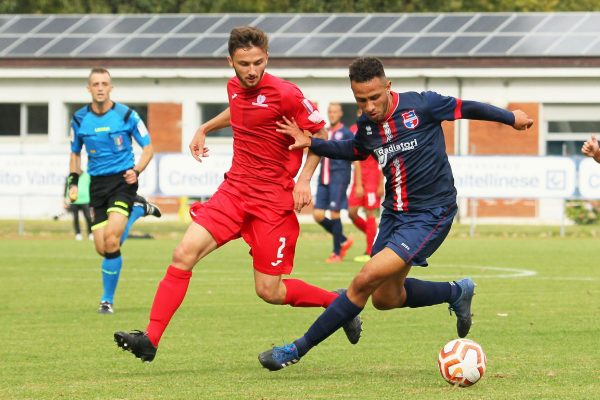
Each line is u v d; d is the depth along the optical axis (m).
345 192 47.50
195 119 93.38
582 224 80.56
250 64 19.25
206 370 20.02
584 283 37.44
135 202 29.94
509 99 90.31
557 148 90.38
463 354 17.78
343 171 47.19
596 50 89.00
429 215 19.02
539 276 40.12
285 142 20.14
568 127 90.12
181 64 92.62
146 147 29.80
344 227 79.69
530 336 24.38
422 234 18.84
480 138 90.06
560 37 90.81
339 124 45.81
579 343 23.25
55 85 94.31
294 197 19.70
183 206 84.75
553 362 20.58
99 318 28.23
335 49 92.12
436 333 25.12
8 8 124.88
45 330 25.91
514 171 64.75
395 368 20.08
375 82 18.42
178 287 19.59
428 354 21.91
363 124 19.27
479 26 93.38
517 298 32.62
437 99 19.03
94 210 29.80
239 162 20.33
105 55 93.50
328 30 94.81
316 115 19.88
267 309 30.17
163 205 87.19
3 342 23.86
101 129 29.30
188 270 19.73
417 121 18.92
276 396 17.02
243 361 21.16
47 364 20.83
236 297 33.28
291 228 20.53
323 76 91.25
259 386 18.05
